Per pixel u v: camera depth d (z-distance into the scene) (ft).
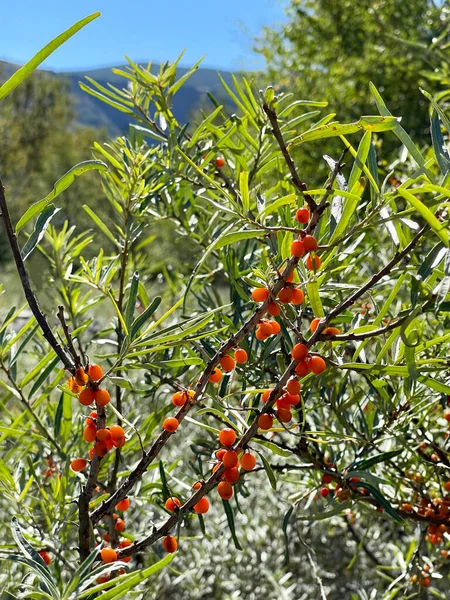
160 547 2.42
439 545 1.93
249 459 1.10
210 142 1.80
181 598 3.24
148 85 1.76
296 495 2.00
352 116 12.42
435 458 1.73
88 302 1.97
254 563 3.34
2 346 1.37
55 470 1.90
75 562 1.48
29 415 1.63
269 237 1.36
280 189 1.65
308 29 14.14
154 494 1.67
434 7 4.79
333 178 1.04
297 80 14.10
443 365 1.14
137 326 1.11
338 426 1.65
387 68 11.41
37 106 32.01
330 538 3.50
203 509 1.16
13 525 1.02
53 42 0.79
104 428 1.09
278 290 1.05
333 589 3.25
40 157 30.30
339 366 1.09
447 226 0.96
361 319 1.39
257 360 1.53
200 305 1.94
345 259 1.53
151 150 1.74
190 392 1.15
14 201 25.31
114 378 1.06
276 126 1.05
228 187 1.67
